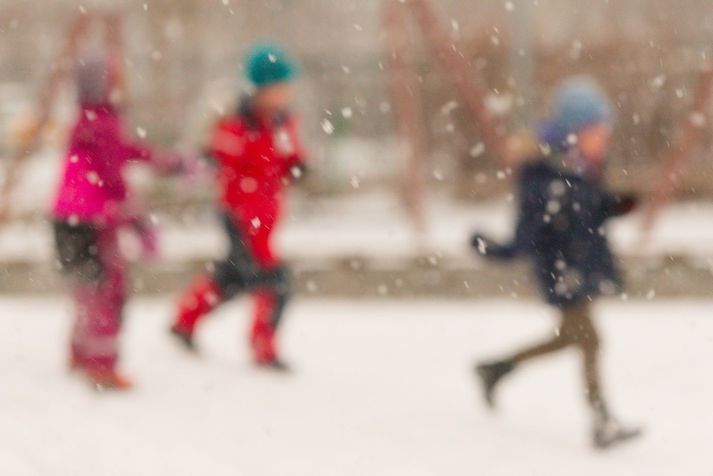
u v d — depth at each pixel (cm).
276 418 1094
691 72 2691
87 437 975
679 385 1267
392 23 2066
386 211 2608
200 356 1367
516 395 1234
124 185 1204
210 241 2228
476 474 939
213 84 2886
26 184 2605
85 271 1165
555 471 960
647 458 1009
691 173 2705
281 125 1296
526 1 2595
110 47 1942
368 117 2969
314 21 5331
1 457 891
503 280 1762
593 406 1044
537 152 1091
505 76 2678
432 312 1692
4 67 3869
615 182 2630
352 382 1273
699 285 1731
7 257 1822
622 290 1108
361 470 928
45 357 1328
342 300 1777
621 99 2714
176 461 917
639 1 3359
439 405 1182
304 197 2666
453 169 2784
